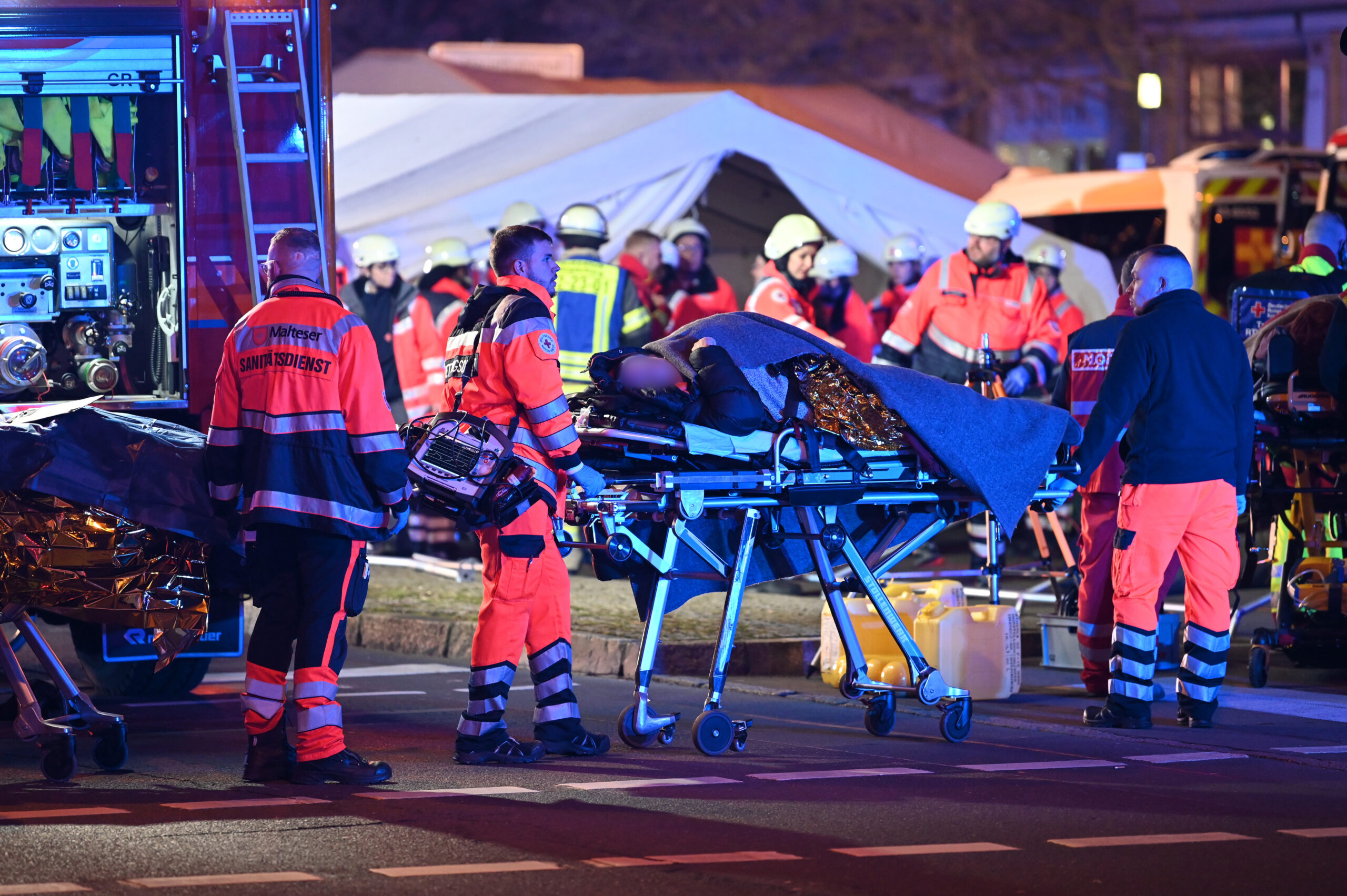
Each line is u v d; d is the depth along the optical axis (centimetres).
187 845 1880
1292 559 3175
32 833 1939
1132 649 2661
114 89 2747
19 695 2261
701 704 2931
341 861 1812
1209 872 1788
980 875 1773
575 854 1848
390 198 5231
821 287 4525
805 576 4203
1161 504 2644
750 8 10781
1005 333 4225
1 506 2294
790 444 2434
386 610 3738
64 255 2784
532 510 2328
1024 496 2522
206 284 2744
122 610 2333
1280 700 2938
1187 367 2636
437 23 10856
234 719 2772
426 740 2570
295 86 2747
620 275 4250
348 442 2188
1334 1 10431
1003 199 7431
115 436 2356
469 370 2339
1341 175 6950
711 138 5191
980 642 2925
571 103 5297
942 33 10531
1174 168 7094
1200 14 10769
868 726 2609
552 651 2416
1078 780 2258
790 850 1867
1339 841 1923
